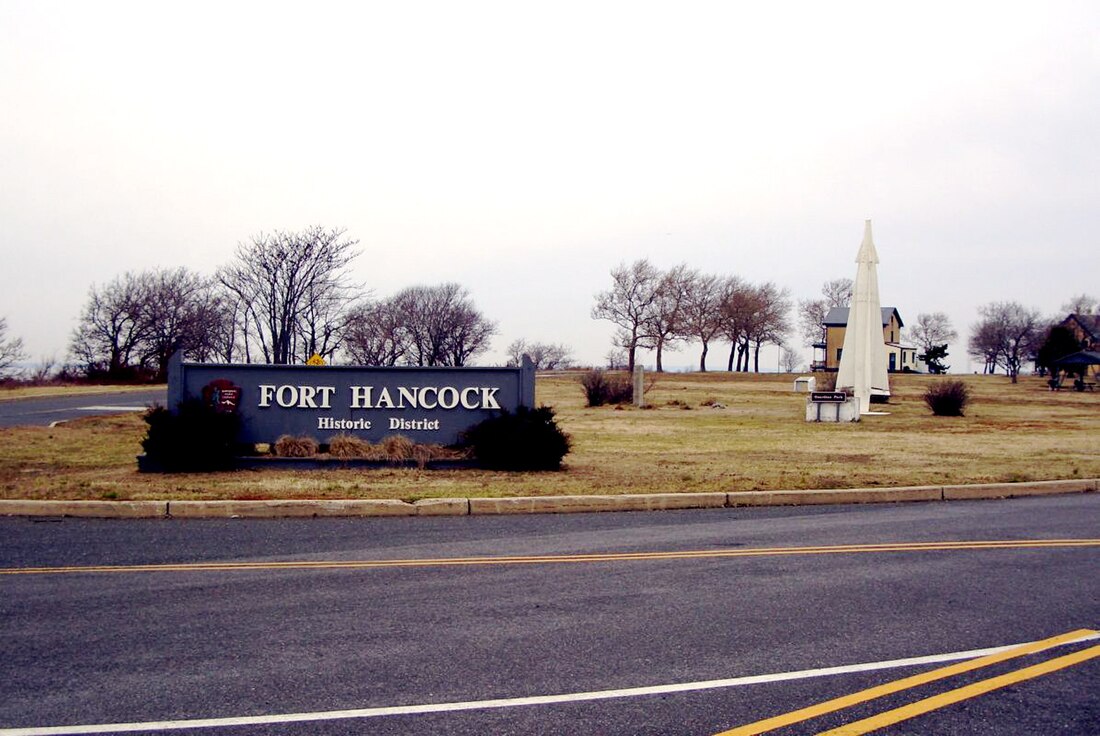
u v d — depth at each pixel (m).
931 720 4.56
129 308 70.75
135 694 4.86
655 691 4.94
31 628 6.07
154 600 6.82
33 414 29.14
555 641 5.84
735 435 23.50
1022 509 11.91
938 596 7.05
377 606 6.68
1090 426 27.72
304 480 13.07
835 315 93.12
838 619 6.39
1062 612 6.60
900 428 26.56
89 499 11.16
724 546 9.09
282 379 15.06
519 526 10.32
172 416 14.28
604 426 26.64
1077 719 4.59
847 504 12.40
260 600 6.84
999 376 85.31
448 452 15.13
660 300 89.62
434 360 70.94
